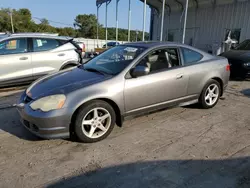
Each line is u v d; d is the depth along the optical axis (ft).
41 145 10.05
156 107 12.19
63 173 8.09
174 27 56.18
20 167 8.43
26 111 9.73
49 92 9.89
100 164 8.64
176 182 7.61
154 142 10.37
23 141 10.42
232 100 17.01
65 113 9.46
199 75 13.53
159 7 59.16
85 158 9.04
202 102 14.28
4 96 18.04
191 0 48.21
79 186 7.42
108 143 10.27
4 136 10.89
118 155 9.27
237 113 14.17
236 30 40.83
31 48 19.75
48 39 20.86
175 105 13.10
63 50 21.44
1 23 170.50
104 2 52.60
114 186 7.42
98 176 7.93
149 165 8.57
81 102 9.66
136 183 7.57
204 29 47.73
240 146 10.02
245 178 7.80
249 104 16.07
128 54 12.16
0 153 9.37
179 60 13.03
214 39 45.55
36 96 9.97
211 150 9.68
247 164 8.63
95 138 10.27
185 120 12.94
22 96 10.98
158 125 12.24
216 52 43.47
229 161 8.84
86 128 10.23
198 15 48.93
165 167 8.45
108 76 10.84
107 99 10.44
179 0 50.42
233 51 25.58
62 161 8.84
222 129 11.81
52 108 9.39
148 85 11.42
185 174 8.04
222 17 43.42
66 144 10.14
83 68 12.80
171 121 12.78
